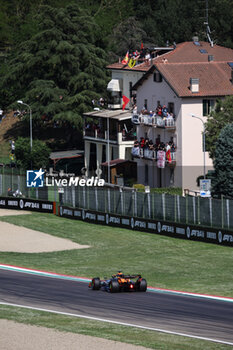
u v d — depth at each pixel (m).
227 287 144.00
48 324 100.56
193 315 108.81
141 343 89.69
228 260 180.88
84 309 114.00
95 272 168.00
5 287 138.38
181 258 187.25
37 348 87.62
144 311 112.06
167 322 103.38
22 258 190.00
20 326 99.19
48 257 193.38
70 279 153.75
